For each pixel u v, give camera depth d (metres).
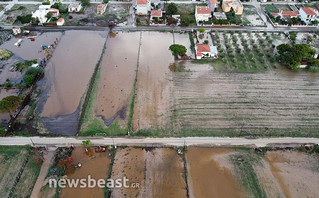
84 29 116.50
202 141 70.44
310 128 73.94
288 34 112.50
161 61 98.62
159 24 119.25
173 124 75.44
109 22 121.12
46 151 68.12
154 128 74.31
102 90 86.50
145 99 83.31
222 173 63.38
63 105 81.31
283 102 82.00
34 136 71.88
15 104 74.19
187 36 112.75
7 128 74.00
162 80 90.19
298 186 60.81
